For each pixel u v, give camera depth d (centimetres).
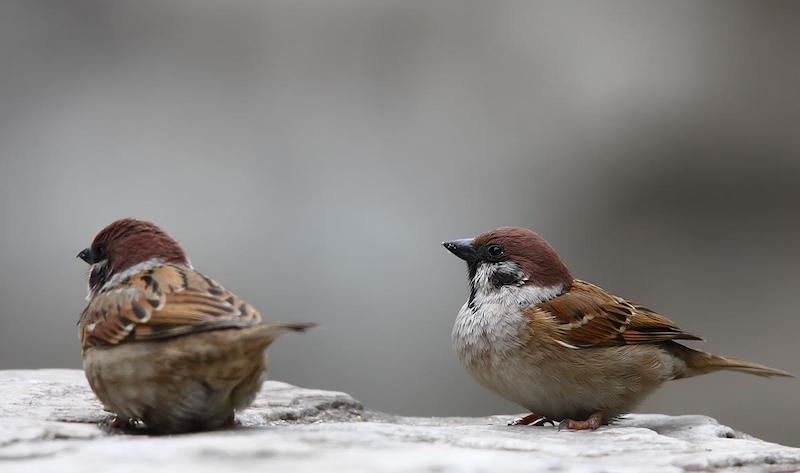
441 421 965
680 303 1577
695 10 1819
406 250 1521
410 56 1728
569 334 868
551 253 903
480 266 909
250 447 581
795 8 1803
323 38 1722
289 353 1417
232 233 1507
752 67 1764
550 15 1788
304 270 1486
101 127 1599
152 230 762
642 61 1761
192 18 1717
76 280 1462
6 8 1670
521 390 883
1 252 1484
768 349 1508
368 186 1576
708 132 1712
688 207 1677
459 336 913
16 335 1411
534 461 592
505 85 1720
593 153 1681
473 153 1639
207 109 1636
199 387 662
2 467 537
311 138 1616
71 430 656
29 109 1605
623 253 1627
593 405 880
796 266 1612
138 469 527
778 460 672
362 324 1445
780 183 1689
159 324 652
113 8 1698
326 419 899
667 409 1453
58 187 1541
